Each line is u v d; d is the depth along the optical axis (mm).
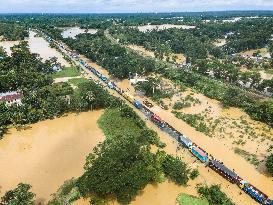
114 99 148000
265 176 97312
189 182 93125
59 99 141125
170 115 141625
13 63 195875
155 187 89875
